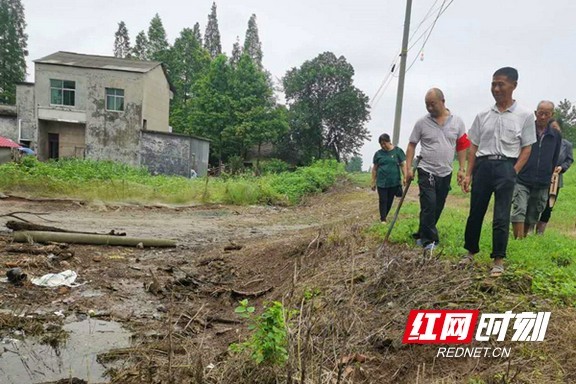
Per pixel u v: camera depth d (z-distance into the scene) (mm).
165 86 31516
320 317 3613
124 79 27484
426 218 5023
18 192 12406
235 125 39156
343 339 3307
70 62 27609
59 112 27469
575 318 3307
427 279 4152
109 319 4656
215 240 8875
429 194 5027
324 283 4562
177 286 5730
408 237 5594
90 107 27531
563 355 2932
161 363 3621
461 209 9852
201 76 46219
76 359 3754
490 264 4430
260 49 58875
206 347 3975
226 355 3654
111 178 14297
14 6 48531
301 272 5277
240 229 10477
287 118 45906
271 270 6109
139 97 27578
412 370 3076
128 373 3461
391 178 7348
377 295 4078
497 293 3799
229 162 36812
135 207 12875
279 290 5172
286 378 2859
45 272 5832
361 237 6023
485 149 4324
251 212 14117
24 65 49469
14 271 5305
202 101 39750
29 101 27547
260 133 39281
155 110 30031
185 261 7023
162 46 50656
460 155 5238
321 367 2883
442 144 5074
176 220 11336
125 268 6379
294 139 48594
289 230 10523
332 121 49406
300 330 3227
